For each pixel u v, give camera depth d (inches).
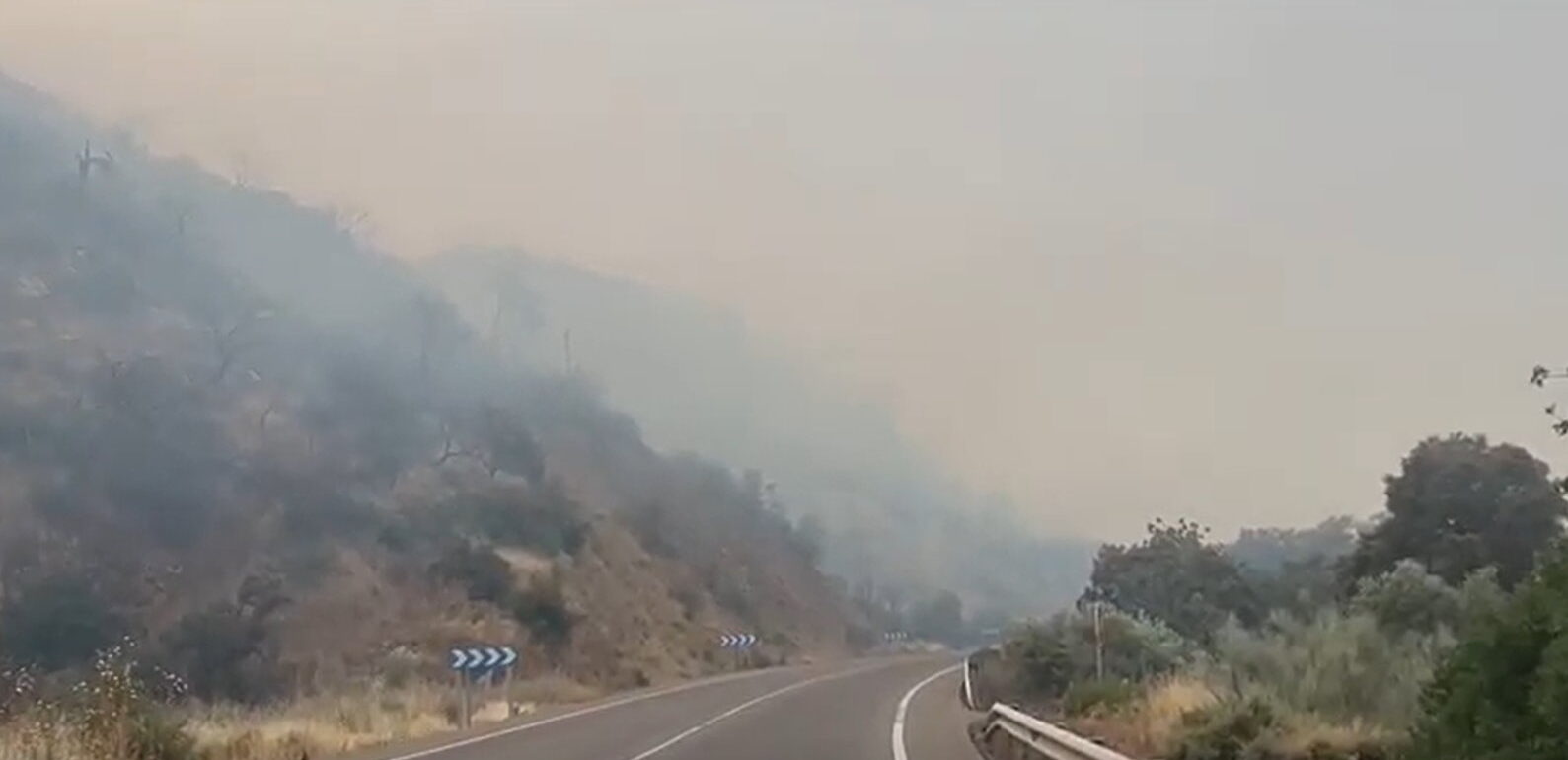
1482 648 514.3
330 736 1114.1
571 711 1514.5
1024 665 1699.1
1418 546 1668.3
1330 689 905.5
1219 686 1008.9
